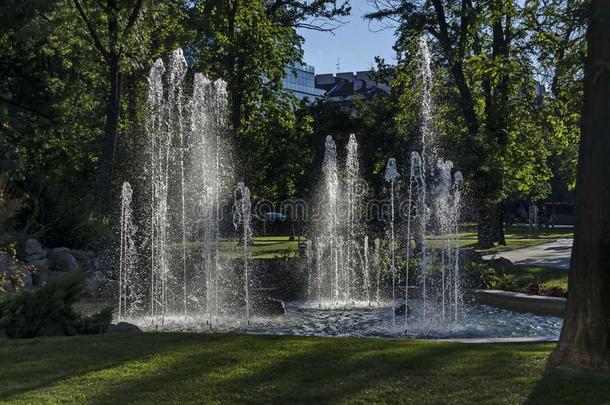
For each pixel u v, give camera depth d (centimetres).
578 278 675
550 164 4916
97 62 2772
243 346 764
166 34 3192
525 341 828
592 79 666
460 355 714
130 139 2830
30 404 570
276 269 1906
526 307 1353
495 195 2698
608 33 659
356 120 3359
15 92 2614
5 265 1388
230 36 3278
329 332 1166
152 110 2261
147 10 2505
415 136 3161
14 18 2248
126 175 2653
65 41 2444
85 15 2352
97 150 3086
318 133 3441
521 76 2584
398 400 572
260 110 3459
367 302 1639
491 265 1852
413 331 1154
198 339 809
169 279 1795
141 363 693
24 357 723
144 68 3170
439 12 3050
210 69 3325
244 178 3177
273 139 3409
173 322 1309
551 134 3073
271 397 584
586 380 611
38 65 2594
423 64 2245
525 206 6438
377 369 658
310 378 633
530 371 645
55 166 2997
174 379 636
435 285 1708
